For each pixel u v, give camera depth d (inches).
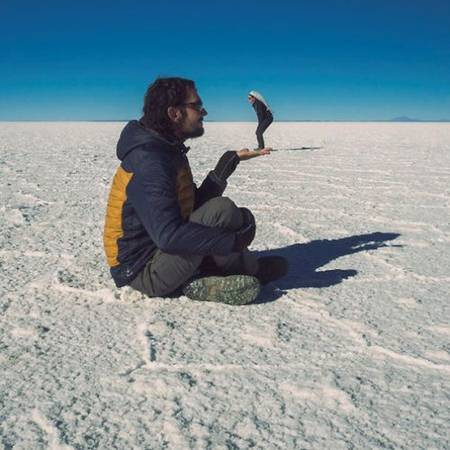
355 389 60.5
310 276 103.7
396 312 84.6
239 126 1250.6
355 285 97.7
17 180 252.7
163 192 79.2
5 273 104.4
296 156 390.3
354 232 143.9
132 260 86.4
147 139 81.3
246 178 262.4
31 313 83.3
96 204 186.7
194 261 83.5
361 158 374.0
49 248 124.2
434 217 165.0
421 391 60.2
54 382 62.0
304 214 169.9
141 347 71.2
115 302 87.6
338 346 71.7
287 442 50.8
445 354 69.3
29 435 52.0
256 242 132.6
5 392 59.9
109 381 62.1
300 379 62.6
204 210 83.9
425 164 331.0
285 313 83.3
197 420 54.2
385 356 69.1
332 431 52.5
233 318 81.0
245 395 59.1
